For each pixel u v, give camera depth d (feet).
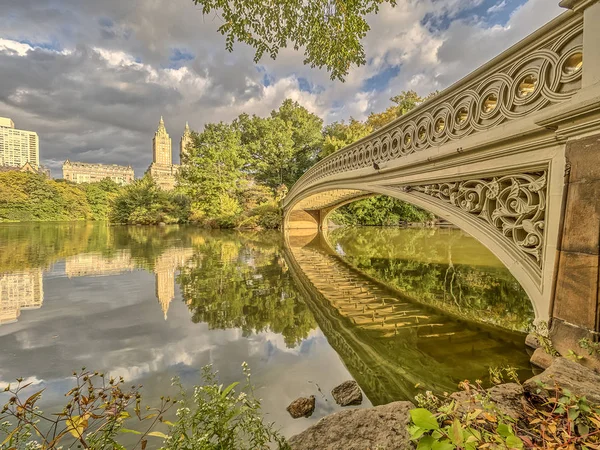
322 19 12.34
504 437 3.09
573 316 7.01
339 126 100.17
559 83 7.82
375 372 8.98
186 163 94.63
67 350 10.57
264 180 98.07
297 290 18.81
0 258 30.86
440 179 13.07
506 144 9.55
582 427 3.51
